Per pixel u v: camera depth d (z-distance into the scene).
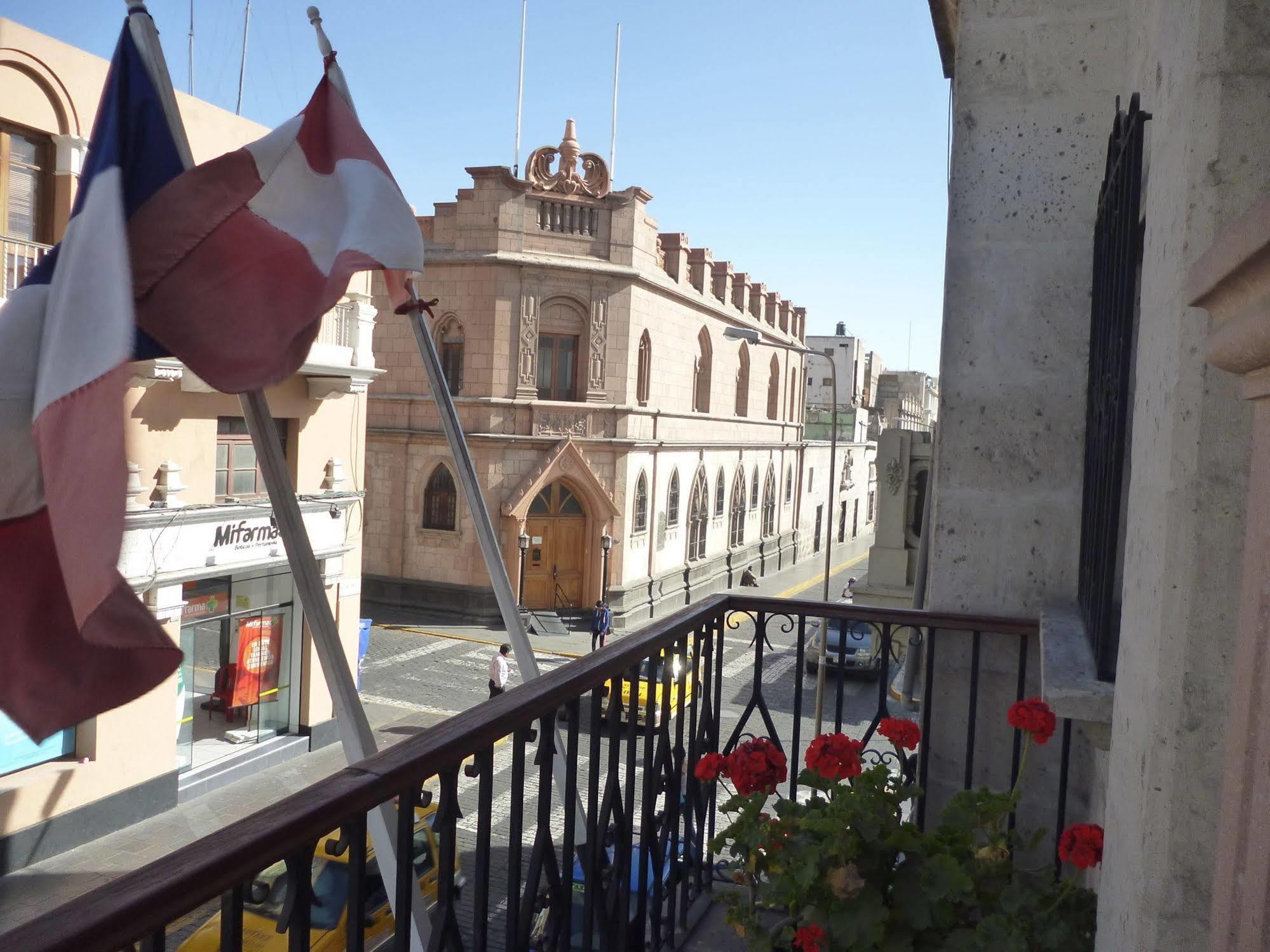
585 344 30.55
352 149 2.97
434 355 3.18
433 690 22.09
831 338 68.31
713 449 39.09
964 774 3.87
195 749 15.86
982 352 3.89
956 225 3.92
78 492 2.19
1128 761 1.95
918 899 2.73
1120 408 2.50
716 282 39.06
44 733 2.42
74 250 2.43
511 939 2.01
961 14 3.93
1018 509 3.84
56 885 12.21
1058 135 3.81
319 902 6.93
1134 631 2.00
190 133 14.46
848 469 63.78
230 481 16.44
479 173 29.16
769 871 2.87
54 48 12.38
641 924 2.91
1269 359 1.12
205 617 15.91
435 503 30.39
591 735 2.39
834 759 2.98
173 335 2.75
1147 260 2.14
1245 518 1.51
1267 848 1.11
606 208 30.52
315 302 2.81
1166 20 2.05
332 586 18.50
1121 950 1.90
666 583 35.34
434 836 8.21
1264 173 1.55
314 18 3.11
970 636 3.88
